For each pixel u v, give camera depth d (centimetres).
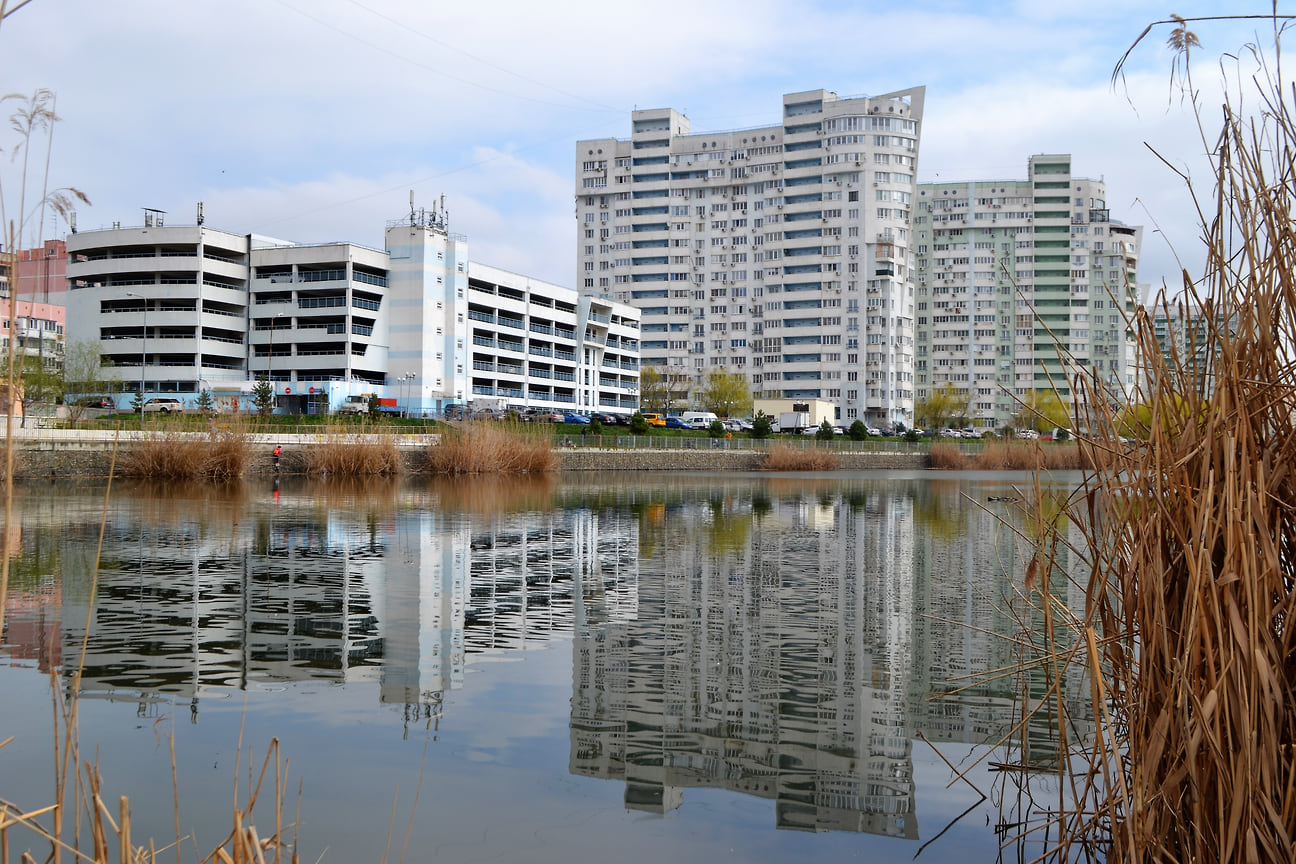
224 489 3384
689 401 12369
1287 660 365
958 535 2117
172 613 1104
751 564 1603
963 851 502
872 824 538
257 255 8375
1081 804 461
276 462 3722
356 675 845
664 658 925
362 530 2039
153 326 8169
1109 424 434
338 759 627
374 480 4206
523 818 538
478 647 962
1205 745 368
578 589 1319
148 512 2384
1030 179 13625
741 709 761
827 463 6950
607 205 13675
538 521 2345
